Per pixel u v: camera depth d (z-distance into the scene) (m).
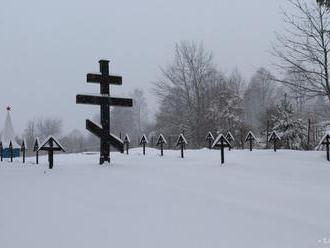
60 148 13.32
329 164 14.06
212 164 14.25
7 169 12.78
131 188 9.30
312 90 17.28
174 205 7.73
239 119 44.94
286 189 9.70
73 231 5.97
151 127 67.00
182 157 17.25
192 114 46.28
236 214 7.18
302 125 29.33
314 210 7.61
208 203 7.97
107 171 12.18
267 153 17.17
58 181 10.15
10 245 5.35
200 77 47.31
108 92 14.83
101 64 14.78
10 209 7.16
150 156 18.08
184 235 5.95
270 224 6.61
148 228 6.23
